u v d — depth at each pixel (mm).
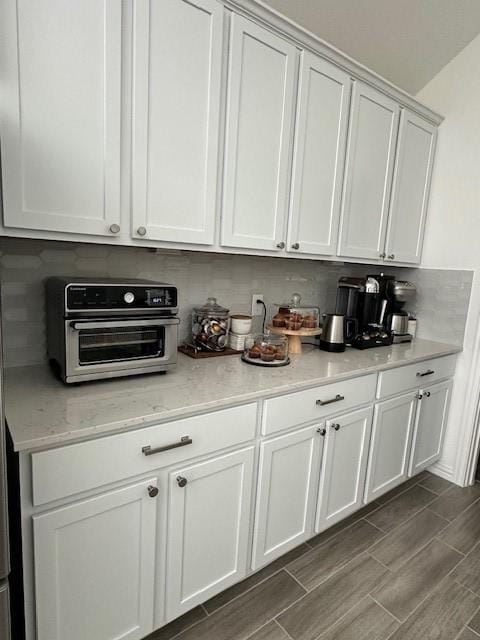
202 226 1513
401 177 2316
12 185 1098
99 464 1097
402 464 2314
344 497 1954
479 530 2105
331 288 2596
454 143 2447
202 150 1462
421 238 2594
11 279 1435
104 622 1191
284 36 1609
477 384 2438
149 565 1258
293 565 1805
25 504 1000
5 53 1038
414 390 2248
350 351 2189
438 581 1747
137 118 1286
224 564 1487
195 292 1957
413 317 2705
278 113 1660
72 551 1092
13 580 1142
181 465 1288
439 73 2479
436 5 2012
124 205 1317
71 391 1291
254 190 1649
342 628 1498
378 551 1917
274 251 1787
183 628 1470
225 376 1581
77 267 1572
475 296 2416
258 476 1536
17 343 1474
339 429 1818
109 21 1186
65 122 1157
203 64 1408
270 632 1468
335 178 1938
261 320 2254
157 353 1478
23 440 955
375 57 2197
